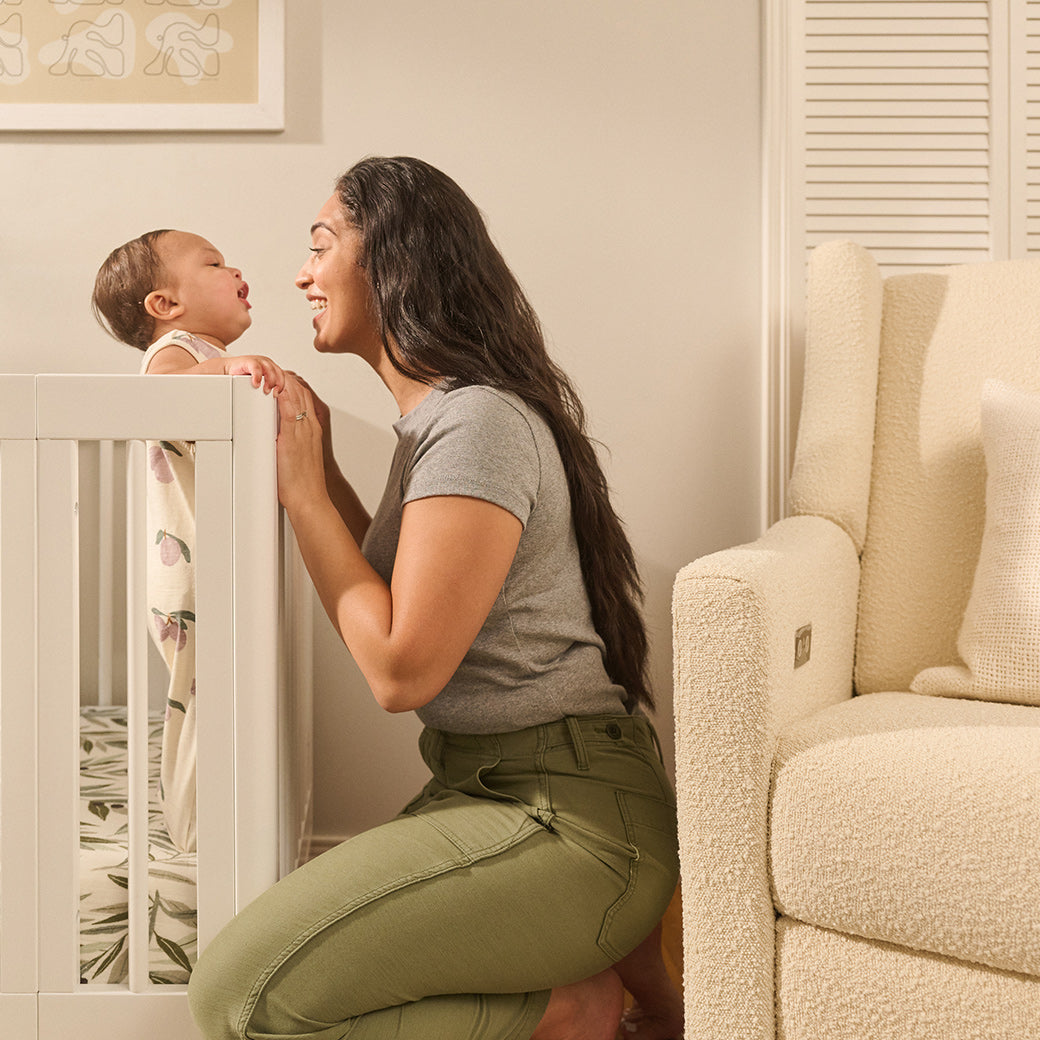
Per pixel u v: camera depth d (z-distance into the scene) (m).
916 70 1.54
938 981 0.73
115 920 0.87
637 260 1.53
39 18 1.48
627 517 1.54
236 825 0.82
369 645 0.81
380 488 1.52
